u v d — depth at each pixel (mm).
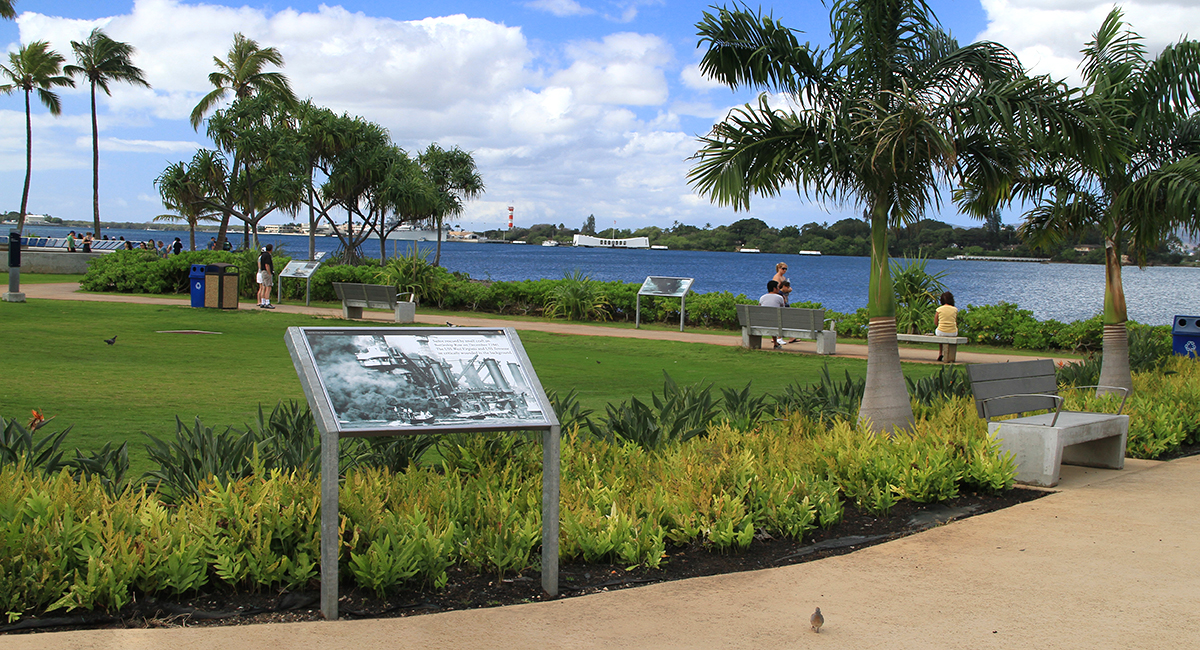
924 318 19328
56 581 3586
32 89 47406
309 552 4020
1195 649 3396
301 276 22875
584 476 5520
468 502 4773
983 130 6977
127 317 18234
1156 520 5453
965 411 8039
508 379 3912
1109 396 8703
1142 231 9914
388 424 3518
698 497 4973
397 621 3604
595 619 3676
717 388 11469
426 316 22328
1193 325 14320
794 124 7445
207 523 3926
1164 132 10008
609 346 16609
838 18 7547
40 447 5055
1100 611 3820
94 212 49562
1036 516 5551
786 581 4227
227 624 3553
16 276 20062
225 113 39688
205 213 42438
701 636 3494
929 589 4109
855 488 5797
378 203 41062
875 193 7445
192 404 8781
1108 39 10273
